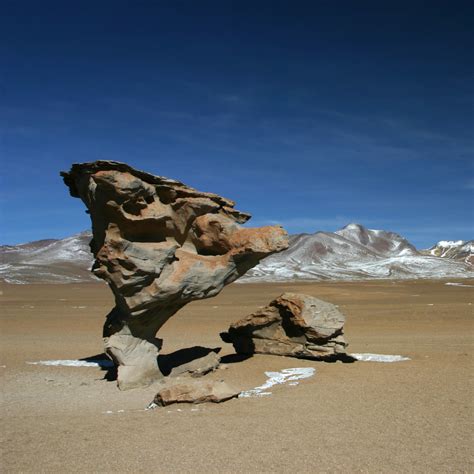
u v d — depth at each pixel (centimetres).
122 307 1828
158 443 1119
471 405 1422
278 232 1947
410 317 3928
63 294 7938
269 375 1944
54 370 2091
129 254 1722
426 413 1346
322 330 2169
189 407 1448
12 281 12975
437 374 1853
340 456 1034
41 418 1372
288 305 2258
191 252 1997
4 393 1700
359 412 1363
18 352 2520
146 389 1750
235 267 1984
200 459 1022
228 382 1828
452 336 2908
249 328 2391
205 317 4175
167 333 3269
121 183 1655
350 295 6688
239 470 966
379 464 994
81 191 1852
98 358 2355
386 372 1927
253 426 1238
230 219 2050
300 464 995
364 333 3122
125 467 988
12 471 976
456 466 982
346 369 2014
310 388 1684
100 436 1178
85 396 1655
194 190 1898
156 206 1834
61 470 977
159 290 1778
